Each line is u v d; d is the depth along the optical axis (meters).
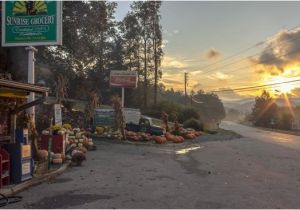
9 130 13.02
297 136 53.53
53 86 34.12
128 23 75.19
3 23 16.11
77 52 34.50
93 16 34.47
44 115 23.09
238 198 10.08
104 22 37.25
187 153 23.03
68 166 15.06
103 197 9.88
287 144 35.00
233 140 38.72
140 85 76.50
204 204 9.33
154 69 78.00
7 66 22.86
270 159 20.67
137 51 77.19
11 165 11.00
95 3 35.66
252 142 36.28
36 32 15.98
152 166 16.06
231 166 16.91
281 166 17.58
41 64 34.28
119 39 73.31
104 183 11.80
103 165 15.86
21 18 16.03
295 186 12.19
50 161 14.49
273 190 11.37
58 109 20.61
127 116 34.31
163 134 33.22
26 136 11.80
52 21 15.92
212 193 10.66
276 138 46.44
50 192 10.38
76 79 46.59
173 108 64.88
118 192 10.52
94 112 31.31
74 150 17.06
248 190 11.24
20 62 23.27
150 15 75.75
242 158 20.70
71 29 32.19
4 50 22.53
